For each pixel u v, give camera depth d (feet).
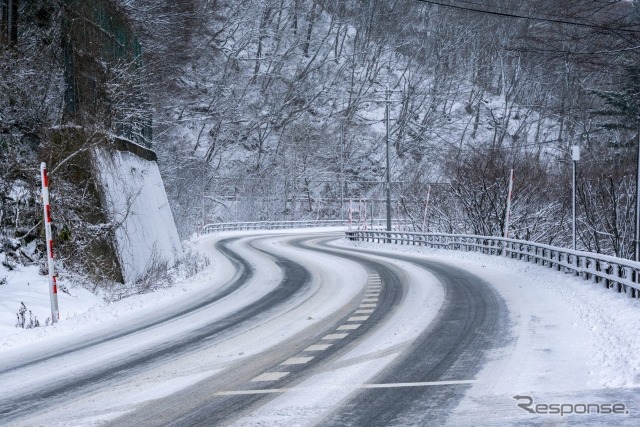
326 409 38.29
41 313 83.25
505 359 50.55
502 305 82.58
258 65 495.00
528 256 146.72
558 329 63.46
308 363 51.52
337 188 488.44
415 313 77.71
